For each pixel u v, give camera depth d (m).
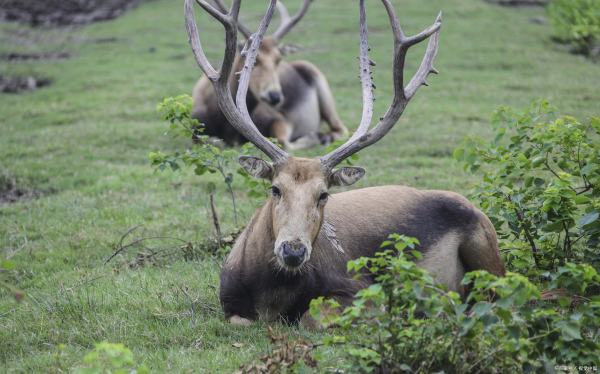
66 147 19.61
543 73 27.86
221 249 12.12
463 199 10.79
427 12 37.91
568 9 33.16
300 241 8.74
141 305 10.25
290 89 21.12
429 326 7.21
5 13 42.19
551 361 7.33
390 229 10.48
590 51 31.53
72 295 10.72
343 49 32.03
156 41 34.88
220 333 9.30
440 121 21.69
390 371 7.14
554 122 10.89
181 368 8.22
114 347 6.70
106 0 45.19
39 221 14.53
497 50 31.28
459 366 7.16
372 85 10.12
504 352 7.15
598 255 10.10
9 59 32.47
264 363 7.61
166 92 25.52
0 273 12.09
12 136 20.91
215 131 19.70
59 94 26.09
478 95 24.67
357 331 7.66
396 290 7.19
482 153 11.11
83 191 16.25
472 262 10.59
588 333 8.30
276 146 9.42
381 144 19.52
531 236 10.60
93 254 12.83
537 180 10.58
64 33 38.00
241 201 15.20
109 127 21.34
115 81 27.41
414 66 28.94
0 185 17.11
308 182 9.05
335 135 21.28
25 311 10.34
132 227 13.93
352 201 10.70
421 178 16.36
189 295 10.55
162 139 20.30
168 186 16.42
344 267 9.93
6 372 8.48
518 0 41.44
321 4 40.91
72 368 8.26
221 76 9.51
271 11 10.09
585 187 10.77
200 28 37.44
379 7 39.31
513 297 6.92
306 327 9.32
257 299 9.58
